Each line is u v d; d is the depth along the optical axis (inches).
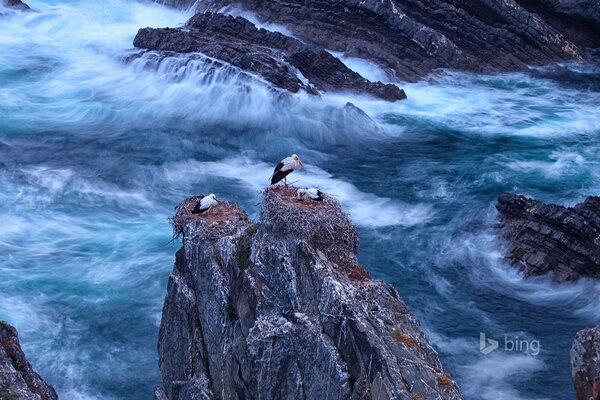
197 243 791.1
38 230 1337.4
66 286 1194.6
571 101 2094.0
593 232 1242.6
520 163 1683.1
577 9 2443.4
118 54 2105.1
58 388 1018.1
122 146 1680.6
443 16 2330.2
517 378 1031.6
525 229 1299.2
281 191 739.4
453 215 1448.1
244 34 2086.6
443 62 2224.4
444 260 1311.5
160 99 1895.9
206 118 1813.5
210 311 767.7
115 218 1391.5
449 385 569.0
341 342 625.3
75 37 2311.8
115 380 1036.5
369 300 641.0
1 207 1400.1
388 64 2171.5
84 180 1517.0
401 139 1802.4
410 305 1195.3
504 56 2299.5
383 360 577.3
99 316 1139.9
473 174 1610.5
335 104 1889.8
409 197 1519.4
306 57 1980.8
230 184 1551.4
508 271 1272.1
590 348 552.4
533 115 1978.3
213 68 1899.6
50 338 1093.8
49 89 1952.5
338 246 693.3
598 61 2406.5
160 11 2655.0
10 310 1135.0
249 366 693.9
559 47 2369.6
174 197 1487.5
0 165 1558.8
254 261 716.0
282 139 1750.7
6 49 2190.0
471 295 1220.5
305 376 650.2
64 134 1729.8
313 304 659.4
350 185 1568.7
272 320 681.6
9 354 805.2
